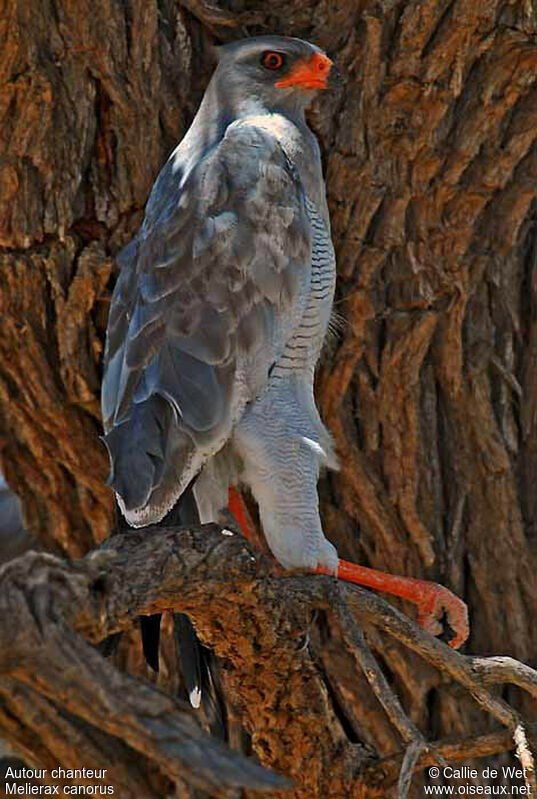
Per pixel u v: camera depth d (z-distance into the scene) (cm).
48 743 651
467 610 1089
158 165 1118
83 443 1161
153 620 946
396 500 1171
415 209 1125
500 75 1098
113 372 1011
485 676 863
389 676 1196
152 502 922
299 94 1079
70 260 1105
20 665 611
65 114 1080
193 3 1115
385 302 1139
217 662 1030
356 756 907
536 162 1133
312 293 1017
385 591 1066
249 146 1018
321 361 1138
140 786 722
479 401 1173
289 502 955
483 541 1188
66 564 696
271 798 890
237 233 990
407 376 1150
